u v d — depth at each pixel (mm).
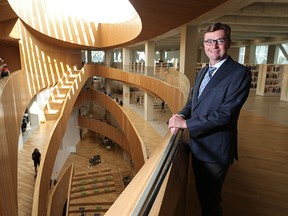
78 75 13742
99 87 21938
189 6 5414
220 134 1524
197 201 2418
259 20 8602
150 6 5605
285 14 7176
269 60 17109
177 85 8195
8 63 10250
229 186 2812
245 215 2287
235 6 5457
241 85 1388
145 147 9680
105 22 14969
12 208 4883
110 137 15922
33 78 9969
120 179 13102
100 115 20453
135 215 721
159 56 29500
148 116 14078
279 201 2523
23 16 8367
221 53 1453
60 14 11664
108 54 19719
